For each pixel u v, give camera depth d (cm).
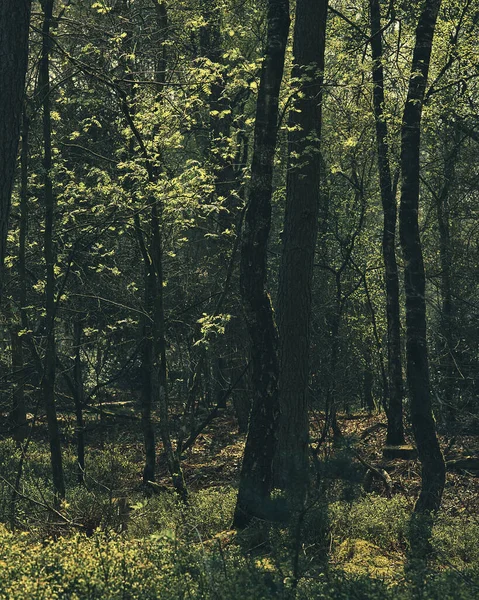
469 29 2152
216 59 2000
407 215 1349
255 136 1128
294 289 1405
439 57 2147
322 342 1922
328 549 953
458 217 2206
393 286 2152
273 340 1119
